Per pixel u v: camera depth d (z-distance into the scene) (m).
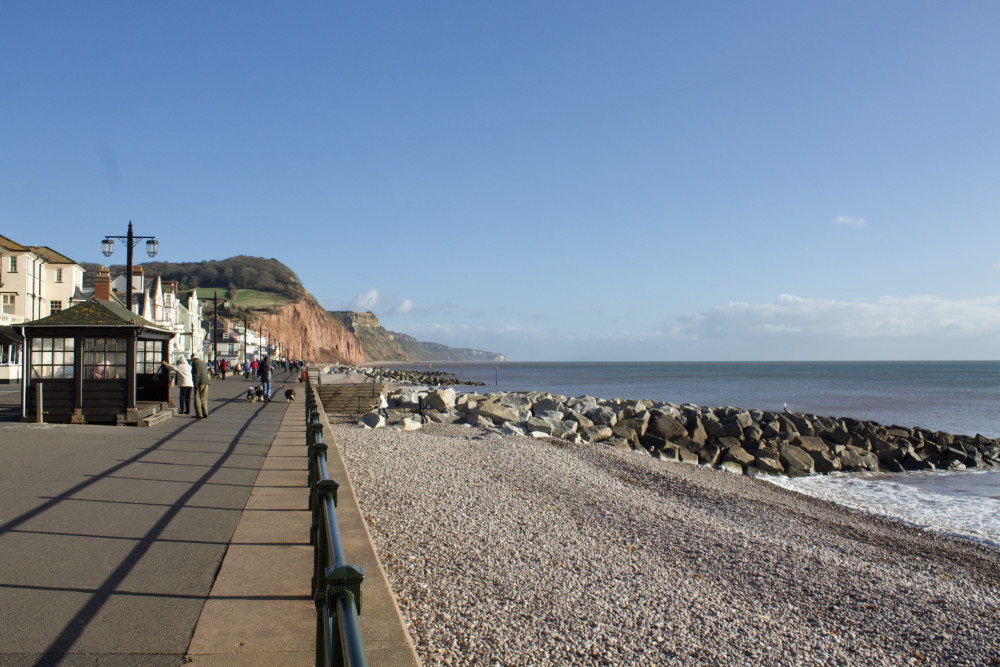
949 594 9.90
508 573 8.17
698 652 6.77
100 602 4.84
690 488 17.02
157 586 5.21
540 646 6.27
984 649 7.93
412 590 7.14
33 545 6.21
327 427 16.38
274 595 5.07
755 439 27.80
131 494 8.53
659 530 11.61
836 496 19.59
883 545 12.94
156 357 19.12
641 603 7.84
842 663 7.10
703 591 8.62
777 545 11.56
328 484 4.33
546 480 15.09
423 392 34.38
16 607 4.70
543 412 30.88
